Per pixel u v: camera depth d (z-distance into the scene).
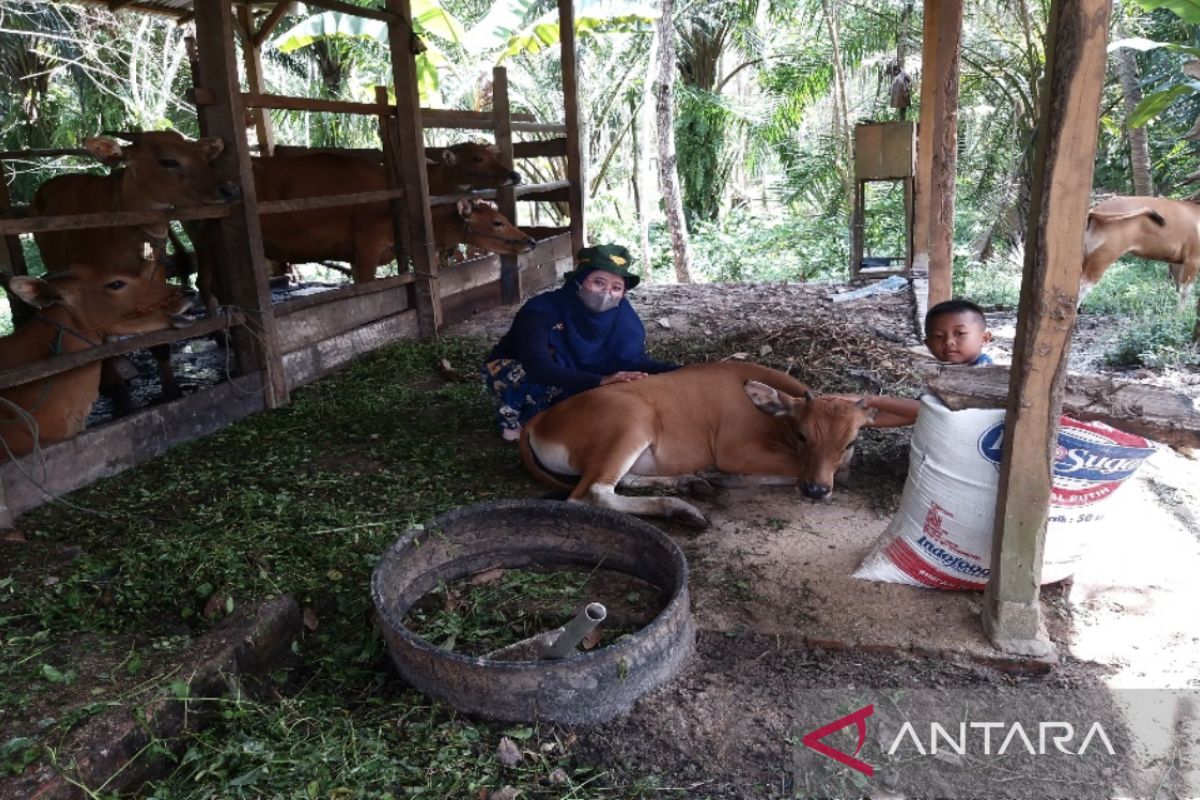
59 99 11.94
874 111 13.31
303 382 5.80
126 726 2.36
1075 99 2.28
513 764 2.40
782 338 6.29
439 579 3.26
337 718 2.58
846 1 12.19
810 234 12.50
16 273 7.36
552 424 3.92
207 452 4.61
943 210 6.54
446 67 13.23
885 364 5.68
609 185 15.95
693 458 3.98
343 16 9.99
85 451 4.18
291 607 3.01
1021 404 2.55
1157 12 10.84
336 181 7.02
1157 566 3.19
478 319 7.68
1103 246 5.43
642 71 13.01
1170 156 10.35
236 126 5.06
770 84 12.82
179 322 4.68
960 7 6.22
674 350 6.42
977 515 2.87
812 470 3.46
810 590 3.14
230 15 5.00
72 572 3.25
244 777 2.27
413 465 4.39
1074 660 2.77
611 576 3.32
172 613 3.07
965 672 2.75
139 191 5.24
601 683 2.52
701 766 2.43
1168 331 5.85
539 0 12.37
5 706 2.44
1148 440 2.81
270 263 9.02
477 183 7.97
